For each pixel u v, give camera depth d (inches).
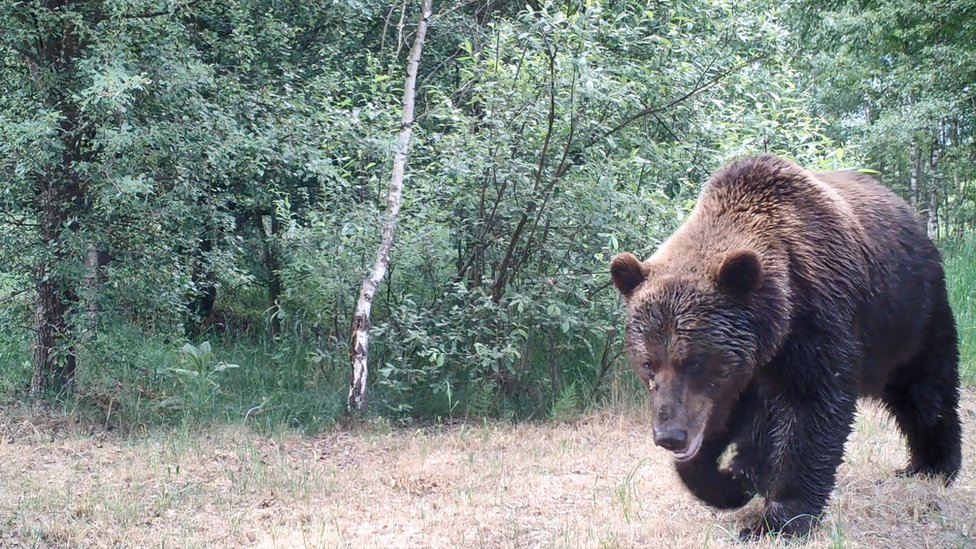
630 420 357.1
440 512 241.4
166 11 340.2
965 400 380.8
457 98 488.4
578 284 373.1
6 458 286.2
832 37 863.1
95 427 331.0
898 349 233.0
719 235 205.8
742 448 220.7
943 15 697.0
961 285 522.3
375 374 387.2
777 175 214.7
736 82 423.2
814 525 203.0
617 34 373.7
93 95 315.6
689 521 225.3
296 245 383.9
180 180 341.1
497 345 368.5
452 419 371.6
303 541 216.8
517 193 376.5
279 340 446.3
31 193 335.0
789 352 198.7
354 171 419.5
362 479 278.7
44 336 344.2
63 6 333.1
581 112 366.6
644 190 386.3
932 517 223.8
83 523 230.7
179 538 223.1
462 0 450.0
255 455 296.5
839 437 201.2
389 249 362.6
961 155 810.2
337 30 458.9
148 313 354.3
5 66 345.1
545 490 261.3
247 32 414.0
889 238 228.5
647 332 190.7
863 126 794.2
